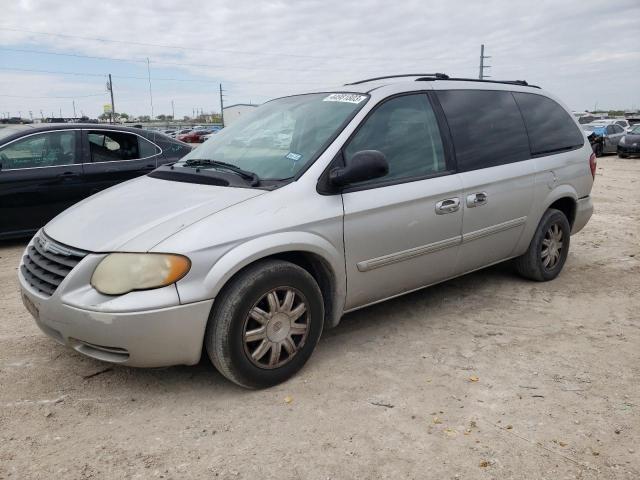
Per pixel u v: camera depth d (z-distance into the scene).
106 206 3.37
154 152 7.54
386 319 4.25
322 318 3.37
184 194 3.31
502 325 4.15
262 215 3.05
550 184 4.86
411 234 3.73
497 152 4.43
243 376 3.06
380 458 2.57
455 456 2.59
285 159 3.49
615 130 23.34
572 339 3.90
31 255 3.32
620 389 3.20
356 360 3.56
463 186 4.04
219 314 2.93
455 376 3.35
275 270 3.06
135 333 2.75
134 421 2.88
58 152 6.80
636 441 2.69
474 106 4.41
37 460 2.55
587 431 2.78
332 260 3.33
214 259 2.86
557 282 5.21
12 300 4.73
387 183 3.63
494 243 4.46
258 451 2.62
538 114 5.00
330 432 2.77
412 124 3.91
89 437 2.73
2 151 6.47
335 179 3.27
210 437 2.73
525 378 3.33
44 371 3.39
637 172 15.86
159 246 2.80
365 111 3.65
